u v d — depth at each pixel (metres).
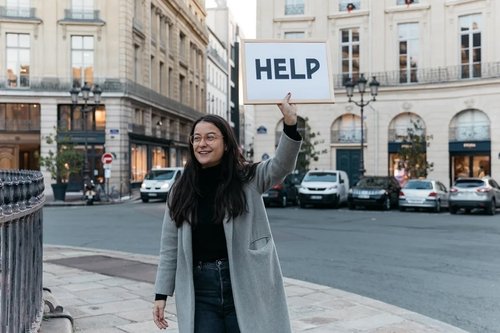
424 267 9.44
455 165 33.34
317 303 6.65
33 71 38.41
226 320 2.92
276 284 2.96
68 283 7.64
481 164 32.38
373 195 23.78
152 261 9.49
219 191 2.90
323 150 33.59
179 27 56.38
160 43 49.97
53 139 33.50
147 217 19.53
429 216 20.78
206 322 2.87
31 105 38.62
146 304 6.43
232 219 2.88
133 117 41.84
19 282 4.04
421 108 33.78
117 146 38.78
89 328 5.39
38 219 4.98
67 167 29.97
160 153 49.72
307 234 14.33
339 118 35.75
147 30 45.28
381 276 8.65
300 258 10.40
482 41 32.09
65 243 12.56
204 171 3.05
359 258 10.41
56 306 5.62
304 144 32.00
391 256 10.66
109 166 30.55
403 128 34.53
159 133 48.44
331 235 14.11
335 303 6.64
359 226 16.55
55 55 38.69
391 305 6.58
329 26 35.97
